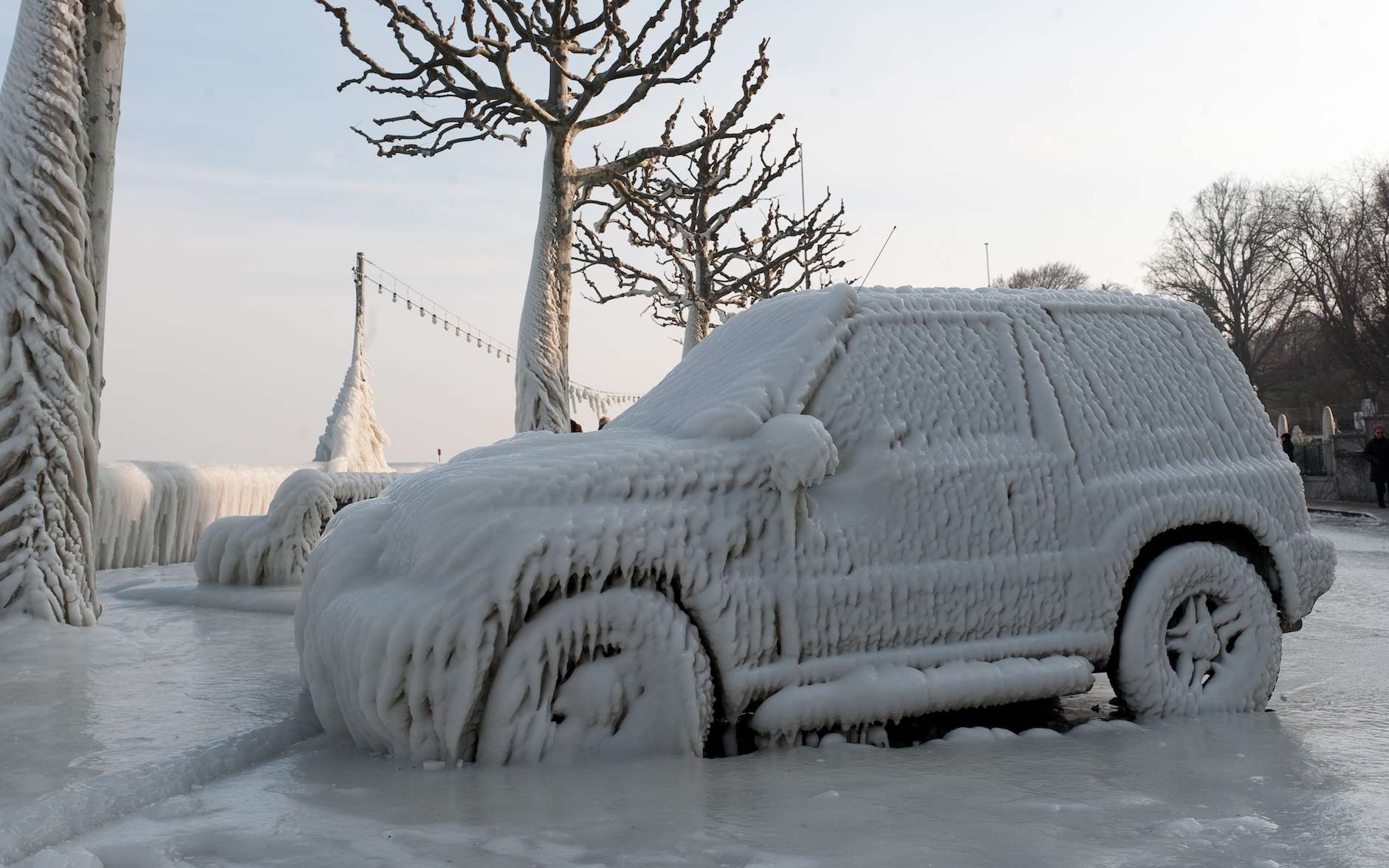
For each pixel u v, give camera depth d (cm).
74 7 618
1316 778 321
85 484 609
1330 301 4403
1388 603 879
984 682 381
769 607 361
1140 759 347
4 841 250
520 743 327
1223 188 6519
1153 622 420
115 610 731
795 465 362
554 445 390
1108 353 454
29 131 597
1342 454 3162
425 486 364
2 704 410
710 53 1570
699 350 478
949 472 397
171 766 311
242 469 1318
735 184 2381
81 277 611
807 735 367
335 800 291
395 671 322
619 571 344
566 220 1617
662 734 341
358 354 2234
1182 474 438
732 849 248
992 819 273
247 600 739
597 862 240
